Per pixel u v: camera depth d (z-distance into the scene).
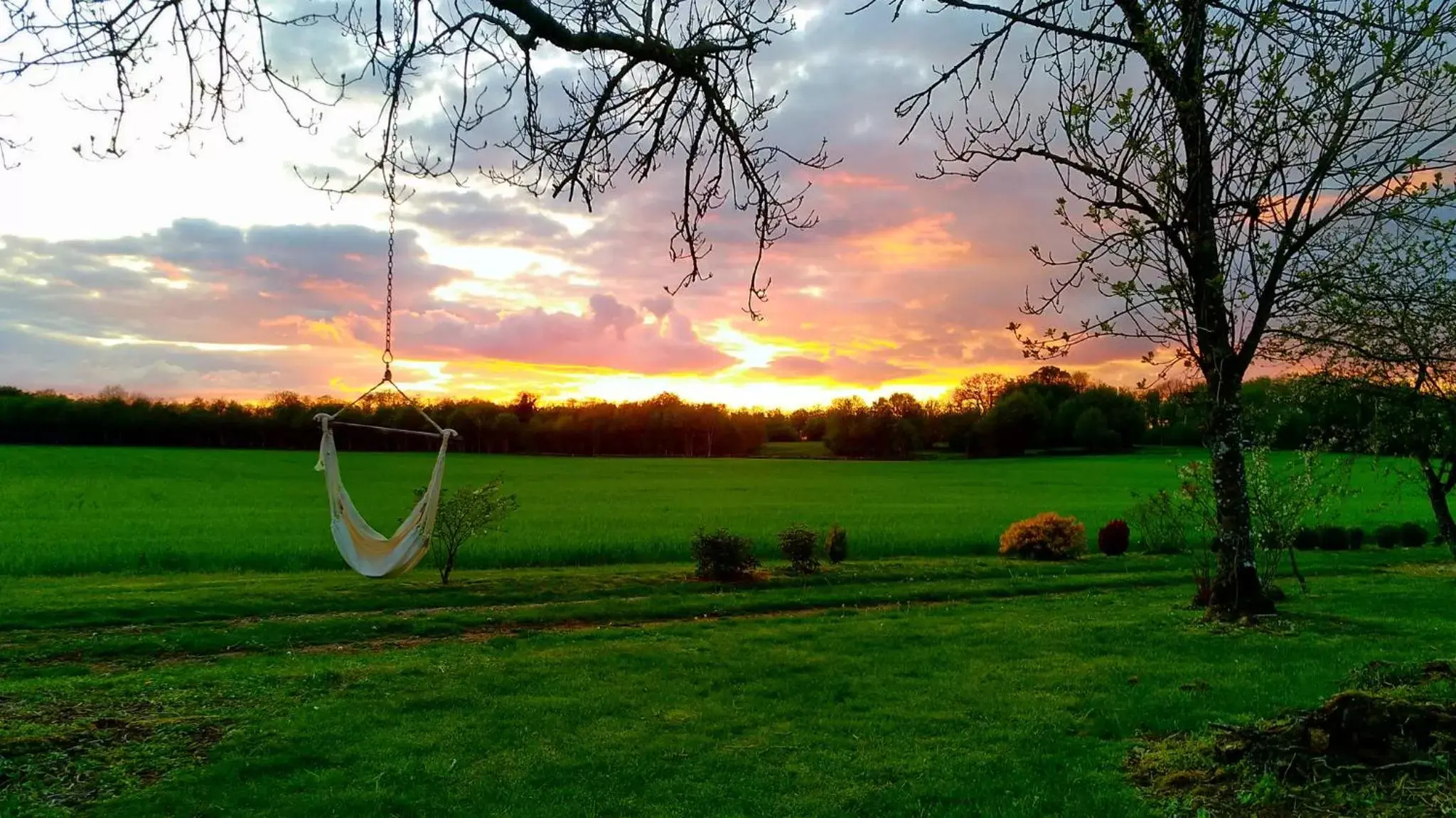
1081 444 110.12
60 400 103.12
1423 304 8.09
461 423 120.25
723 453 121.00
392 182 4.71
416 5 4.30
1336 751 5.79
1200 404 11.62
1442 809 4.93
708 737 7.52
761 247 5.66
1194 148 8.00
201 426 105.94
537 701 8.64
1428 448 12.15
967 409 118.19
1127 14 6.40
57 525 31.92
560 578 19.31
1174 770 6.28
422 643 12.88
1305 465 14.40
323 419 13.52
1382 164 7.30
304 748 7.10
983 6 6.33
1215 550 14.28
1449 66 6.45
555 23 4.64
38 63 4.23
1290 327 9.97
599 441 120.94
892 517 37.66
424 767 6.76
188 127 4.57
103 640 12.12
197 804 5.96
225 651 12.06
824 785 6.41
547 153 5.13
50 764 6.52
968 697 8.73
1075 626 12.73
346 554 13.23
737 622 14.31
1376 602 14.83
